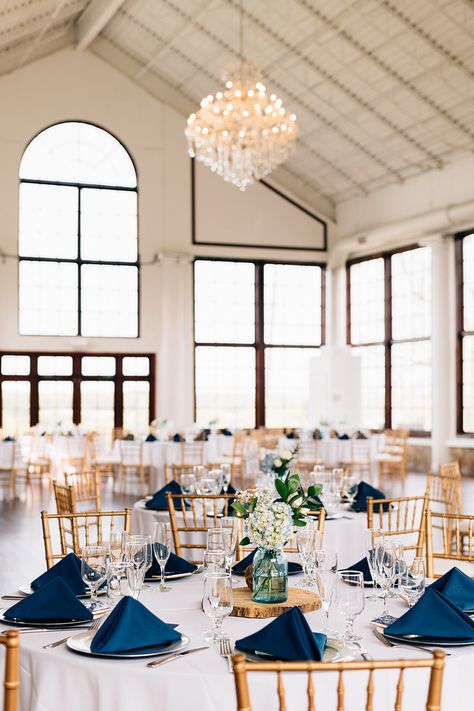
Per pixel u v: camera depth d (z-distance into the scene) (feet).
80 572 11.35
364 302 58.75
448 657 8.39
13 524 32.40
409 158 50.49
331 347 54.70
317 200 59.98
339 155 53.52
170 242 56.65
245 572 11.37
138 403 56.03
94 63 55.06
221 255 57.88
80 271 55.11
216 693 7.86
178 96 56.70
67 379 54.70
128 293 56.03
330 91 47.14
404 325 55.11
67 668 8.34
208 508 18.94
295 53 45.14
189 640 8.87
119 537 11.00
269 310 59.88
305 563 11.19
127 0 47.62
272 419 59.98
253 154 40.06
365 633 9.32
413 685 8.20
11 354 53.31
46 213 54.44
